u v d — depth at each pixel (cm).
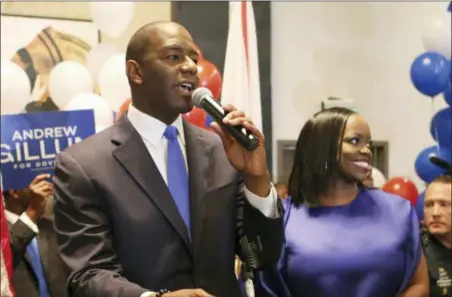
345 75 478
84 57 397
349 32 479
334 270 203
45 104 386
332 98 473
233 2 359
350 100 462
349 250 205
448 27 375
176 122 160
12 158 269
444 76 369
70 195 148
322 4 471
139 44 154
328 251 205
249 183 154
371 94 485
